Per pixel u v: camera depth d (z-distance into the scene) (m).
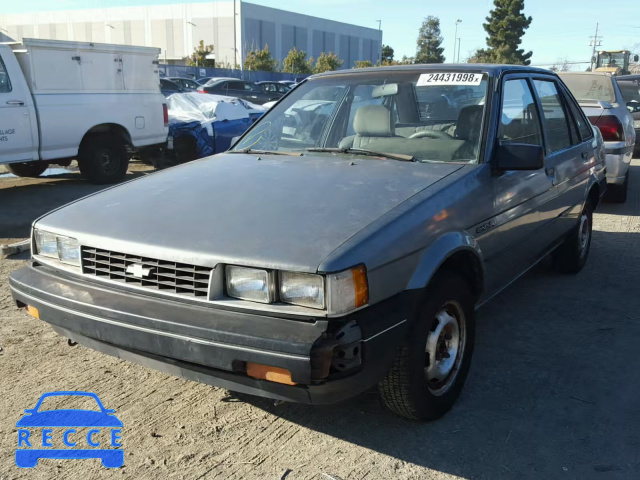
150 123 10.30
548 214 4.30
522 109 4.11
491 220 3.39
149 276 2.71
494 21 59.22
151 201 3.13
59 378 3.55
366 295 2.50
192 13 78.38
